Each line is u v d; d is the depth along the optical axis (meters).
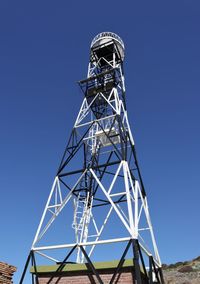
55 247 17.44
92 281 15.90
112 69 23.83
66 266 16.62
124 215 18.16
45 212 19.44
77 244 16.91
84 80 24.53
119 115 21.25
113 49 25.53
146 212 20.33
